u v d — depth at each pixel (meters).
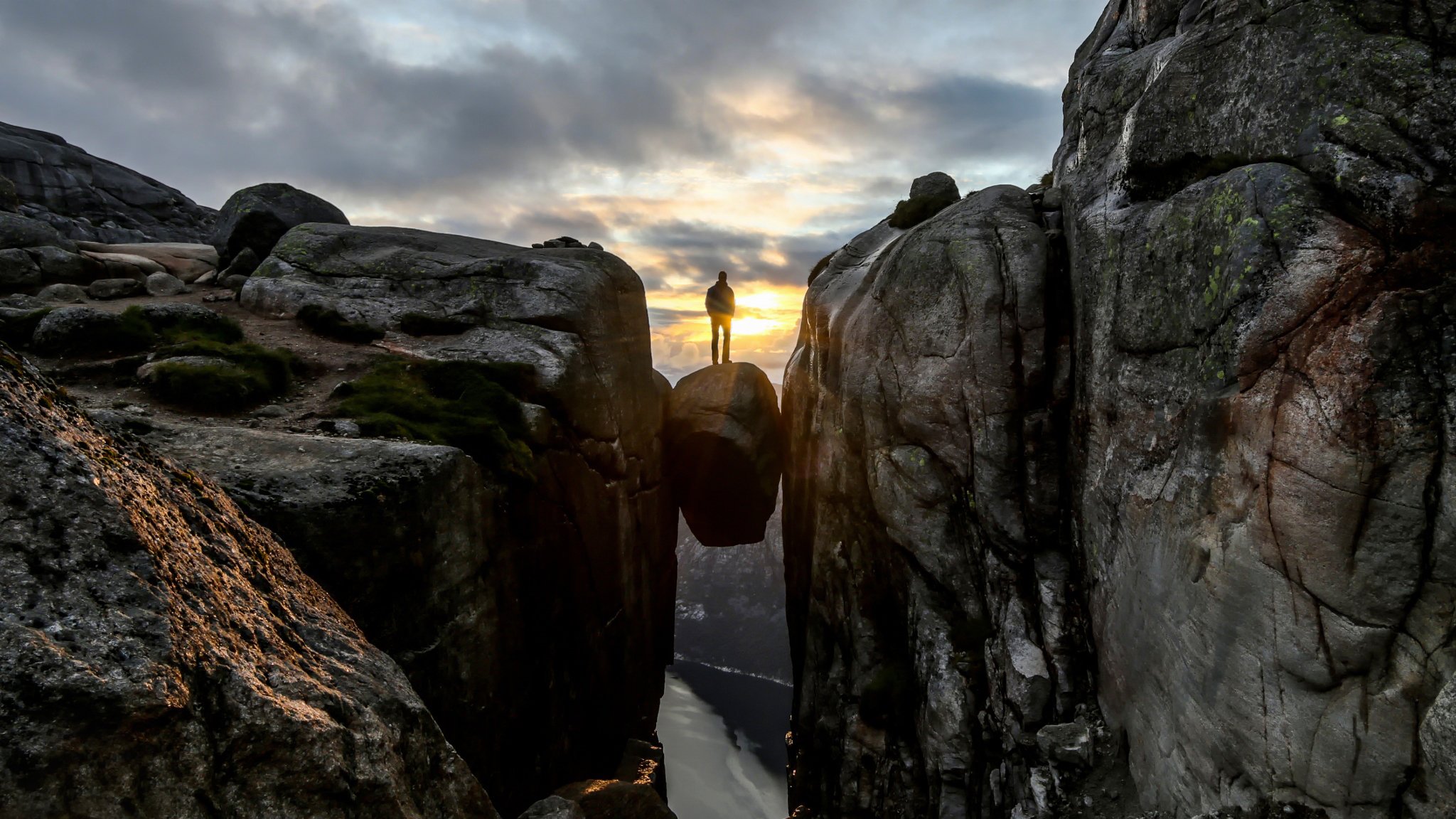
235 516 5.05
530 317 14.62
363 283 15.32
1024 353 11.42
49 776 2.66
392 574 7.55
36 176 28.84
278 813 3.26
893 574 13.17
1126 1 13.21
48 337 11.16
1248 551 6.31
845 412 14.48
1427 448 5.21
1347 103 6.22
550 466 12.18
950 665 11.13
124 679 2.89
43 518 3.26
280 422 9.93
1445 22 5.93
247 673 3.47
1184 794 7.15
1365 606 5.43
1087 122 11.58
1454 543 5.04
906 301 13.16
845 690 13.73
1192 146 8.23
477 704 8.86
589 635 13.45
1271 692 6.06
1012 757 9.66
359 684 4.28
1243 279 6.63
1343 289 5.80
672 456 19.83
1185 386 7.56
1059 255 11.76
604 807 9.63
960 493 11.96
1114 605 8.92
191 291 16.70
